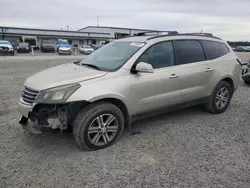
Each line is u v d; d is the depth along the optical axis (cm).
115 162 320
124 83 360
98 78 345
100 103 345
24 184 271
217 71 493
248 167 313
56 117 330
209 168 309
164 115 512
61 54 3117
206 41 500
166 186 271
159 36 430
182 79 433
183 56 446
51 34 5347
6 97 640
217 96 511
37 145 364
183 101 450
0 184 270
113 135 366
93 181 279
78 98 321
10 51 2686
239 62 550
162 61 416
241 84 905
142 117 403
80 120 332
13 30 4866
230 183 278
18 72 1130
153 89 395
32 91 336
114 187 269
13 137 389
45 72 389
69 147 360
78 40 5794
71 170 300
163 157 335
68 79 337
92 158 329
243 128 446
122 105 370
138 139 392
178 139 394
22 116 367
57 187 267
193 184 275
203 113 528
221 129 440
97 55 445
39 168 303
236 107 581
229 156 340
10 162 315
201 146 370
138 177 288
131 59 379
